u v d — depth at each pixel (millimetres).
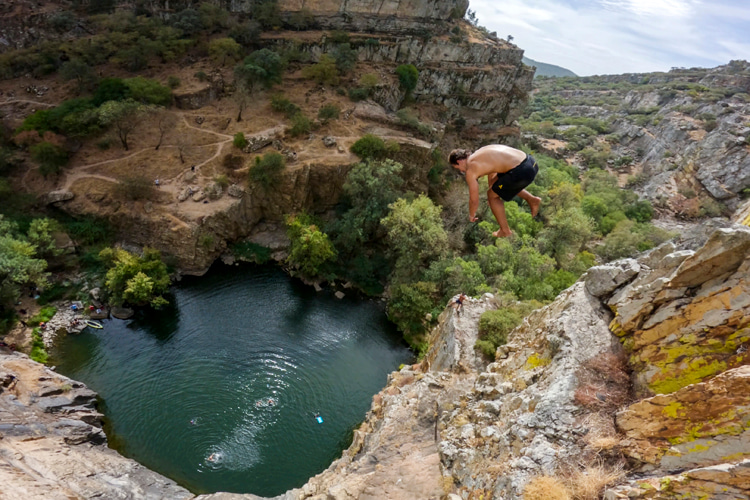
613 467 11281
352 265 61531
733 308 10953
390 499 17422
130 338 45562
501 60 100000
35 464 25562
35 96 75750
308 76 81812
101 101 66875
